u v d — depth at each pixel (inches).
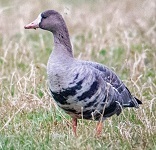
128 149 606.5
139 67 834.8
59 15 620.1
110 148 599.2
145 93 757.3
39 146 605.0
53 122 666.2
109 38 958.4
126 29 1019.3
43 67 840.3
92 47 927.7
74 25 1051.3
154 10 1082.1
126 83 780.6
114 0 1146.7
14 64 840.9
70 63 601.0
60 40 612.7
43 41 984.3
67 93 597.6
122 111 668.1
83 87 597.0
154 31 997.8
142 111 676.1
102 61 895.1
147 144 613.6
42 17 623.8
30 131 638.5
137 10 1091.9
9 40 983.6
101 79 609.9
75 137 609.6
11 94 748.6
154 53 904.9
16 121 674.2
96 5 1168.8
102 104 613.9
